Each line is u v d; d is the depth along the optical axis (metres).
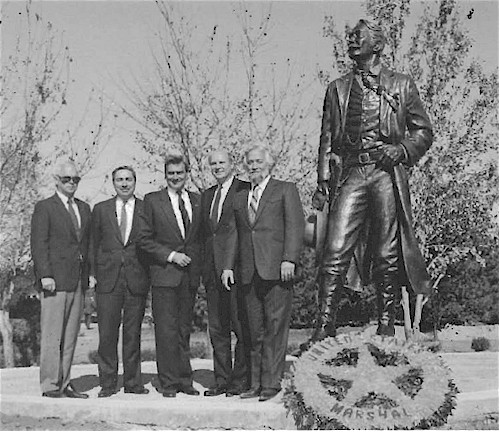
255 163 8.70
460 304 14.16
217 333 8.92
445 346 13.79
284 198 8.61
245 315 8.77
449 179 13.50
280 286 8.57
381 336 8.44
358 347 8.21
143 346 13.73
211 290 8.92
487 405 8.03
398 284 9.20
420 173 13.55
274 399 8.34
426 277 9.10
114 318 9.06
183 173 9.04
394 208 9.08
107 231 9.09
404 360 8.10
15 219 14.75
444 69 13.57
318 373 8.02
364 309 12.69
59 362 9.00
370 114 9.14
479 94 13.52
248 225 8.60
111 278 9.05
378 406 7.79
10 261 14.76
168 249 8.90
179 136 13.81
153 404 8.13
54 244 9.02
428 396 7.82
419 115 9.27
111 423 8.11
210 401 8.39
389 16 13.59
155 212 8.94
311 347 8.37
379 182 9.08
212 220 8.86
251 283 8.58
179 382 9.05
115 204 9.16
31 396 8.77
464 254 13.51
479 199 13.48
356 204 9.12
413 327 11.27
